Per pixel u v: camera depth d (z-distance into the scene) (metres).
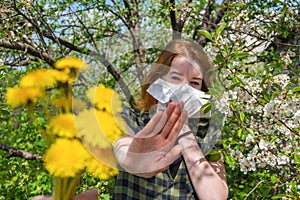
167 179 1.34
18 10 3.90
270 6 3.90
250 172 4.02
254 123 2.22
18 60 4.45
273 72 2.82
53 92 0.82
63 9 5.31
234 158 2.28
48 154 0.75
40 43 4.59
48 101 0.81
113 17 5.54
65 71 0.83
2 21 3.98
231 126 2.74
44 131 0.78
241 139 2.59
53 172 0.74
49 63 4.07
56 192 0.85
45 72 0.83
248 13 3.35
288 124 2.14
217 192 1.21
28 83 0.81
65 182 0.84
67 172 0.74
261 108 2.09
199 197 1.21
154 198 1.33
